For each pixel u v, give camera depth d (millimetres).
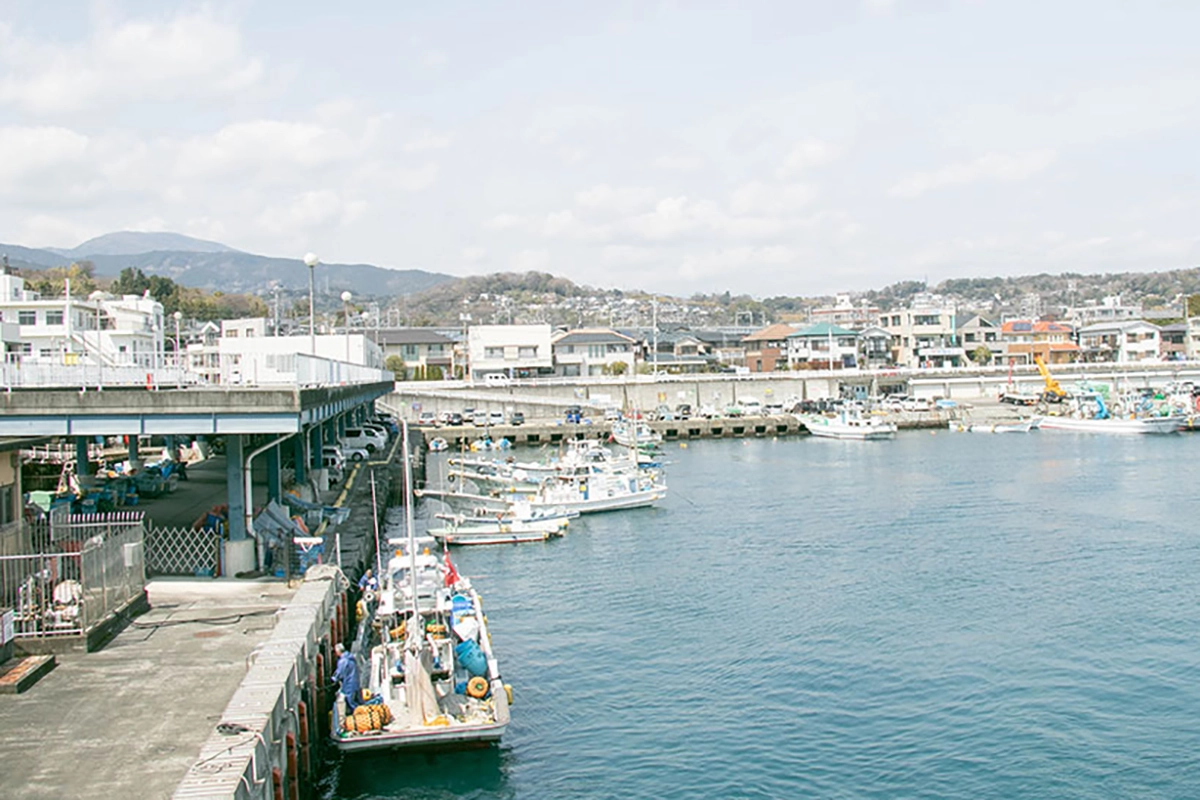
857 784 22203
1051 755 23422
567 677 28688
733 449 91750
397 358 126625
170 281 160750
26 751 16312
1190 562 40969
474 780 22312
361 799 21391
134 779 15258
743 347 154000
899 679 28219
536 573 41344
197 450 62562
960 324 152000
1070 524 49688
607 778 22484
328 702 23406
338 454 58594
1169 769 22625
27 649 21062
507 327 129000
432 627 25391
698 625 33500
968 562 41750
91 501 35469
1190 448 84938
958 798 21562
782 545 46062
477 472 67625
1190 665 28875
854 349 141000
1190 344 149500
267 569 29312
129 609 24062
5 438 26891
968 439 96625
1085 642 31031
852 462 78812
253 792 14977
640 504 57312
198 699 18594
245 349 69000
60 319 77000
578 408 109938
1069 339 154125
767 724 25344
